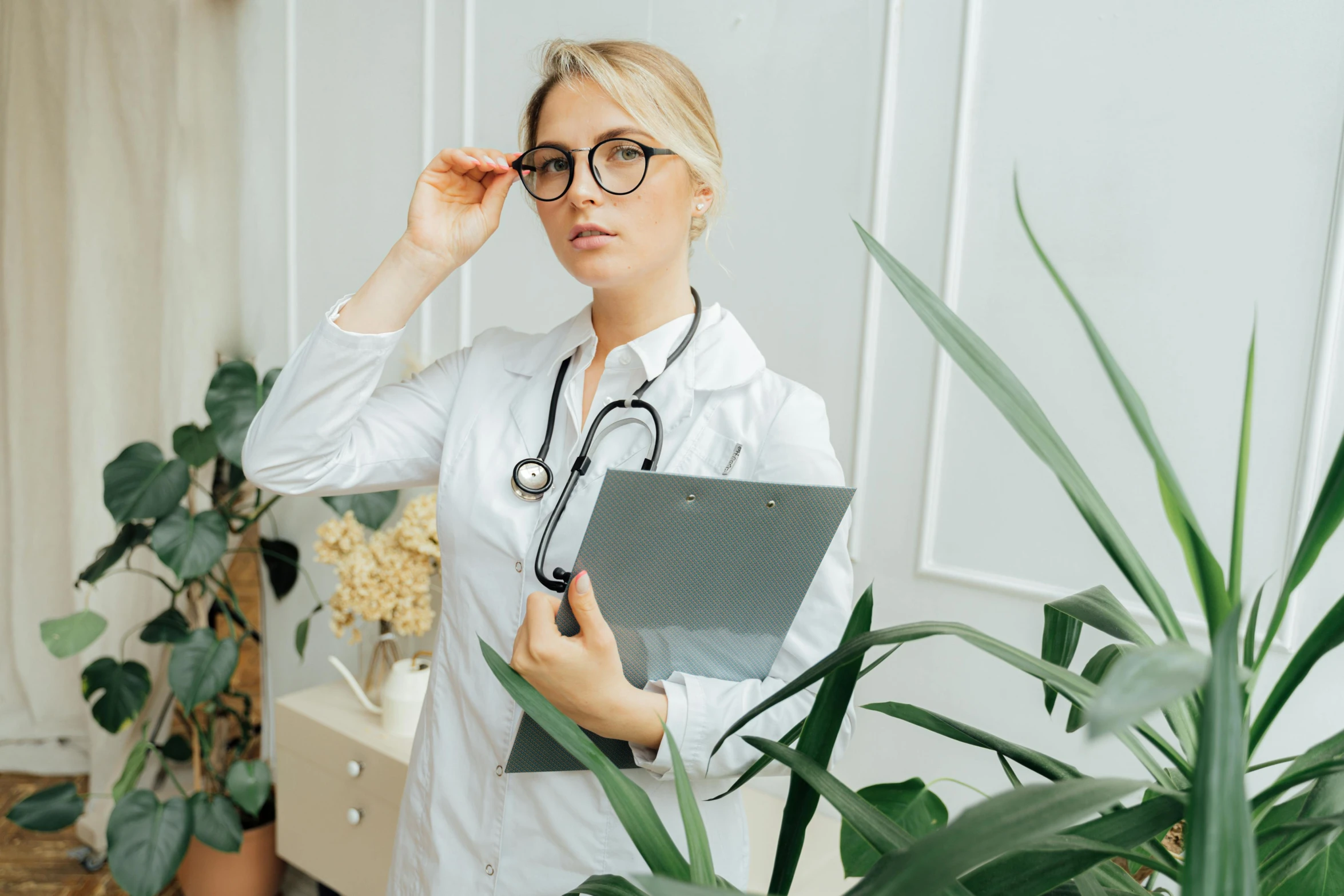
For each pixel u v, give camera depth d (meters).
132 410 2.46
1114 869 0.57
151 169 2.34
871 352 1.52
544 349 1.04
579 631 0.77
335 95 2.16
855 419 1.55
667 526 0.70
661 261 0.89
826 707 0.60
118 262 2.44
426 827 1.01
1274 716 0.50
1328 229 1.15
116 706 2.01
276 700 1.94
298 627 2.12
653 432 0.93
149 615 2.45
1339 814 0.45
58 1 2.56
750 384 0.93
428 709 1.04
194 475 2.31
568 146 0.87
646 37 1.71
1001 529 1.43
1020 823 0.36
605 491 0.67
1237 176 1.21
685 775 0.55
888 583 1.55
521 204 1.89
